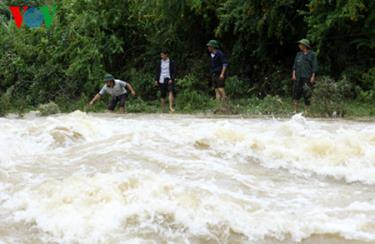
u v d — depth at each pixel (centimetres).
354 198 539
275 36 1736
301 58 1313
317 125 1007
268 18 1636
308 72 1313
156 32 2027
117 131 838
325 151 688
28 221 463
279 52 1806
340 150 688
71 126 812
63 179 566
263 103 1444
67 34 1967
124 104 1495
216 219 458
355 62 1609
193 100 1593
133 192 507
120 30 2025
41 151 719
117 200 489
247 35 1777
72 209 477
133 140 749
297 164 659
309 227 447
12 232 444
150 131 815
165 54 1510
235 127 789
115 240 425
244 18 1684
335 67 1633
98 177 549
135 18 2020
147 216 459
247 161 672
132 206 476
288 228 446
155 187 516
